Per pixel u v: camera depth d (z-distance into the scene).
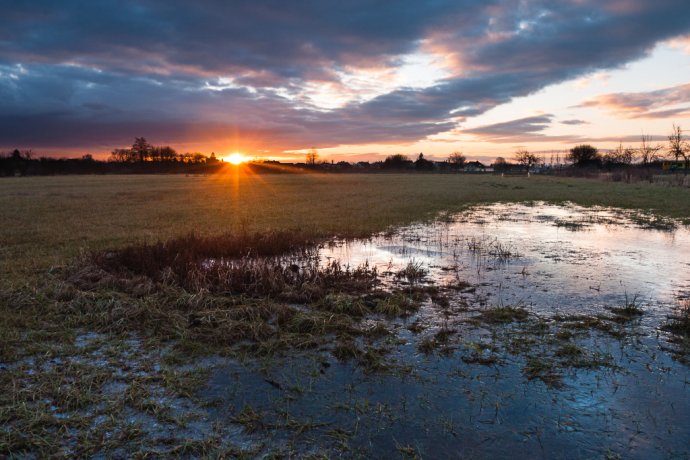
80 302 7.75
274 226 17.81
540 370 5.57
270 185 54.91
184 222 19.23
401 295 8.34
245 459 3.94
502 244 14.30
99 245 13.73
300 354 6.12
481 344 6.32
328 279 9.52
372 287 9.27
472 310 7.83
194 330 6.81
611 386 5.20
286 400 4.94
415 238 15.48
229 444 4.17
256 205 27.62
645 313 7.62
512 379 5.38
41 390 5.02
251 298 8.21
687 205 25.31
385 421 4.54
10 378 5.32
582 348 6.11
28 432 4.29
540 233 16.56
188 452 4.06
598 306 8.01
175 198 33.94
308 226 17.77
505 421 4.53
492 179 74.00
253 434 4.34
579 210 24.58
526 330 6.85
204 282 8.88
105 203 29.42
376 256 12.55
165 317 7.29
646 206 25.44
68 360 5.85
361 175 102.94
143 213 23.03
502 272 10.58
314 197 34.53
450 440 4.23
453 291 9.01
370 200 31.30
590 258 12.11
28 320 7.11
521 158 133.00
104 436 4.27
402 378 5.43
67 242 14.30
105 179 74.06
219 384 5.32
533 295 8.69
